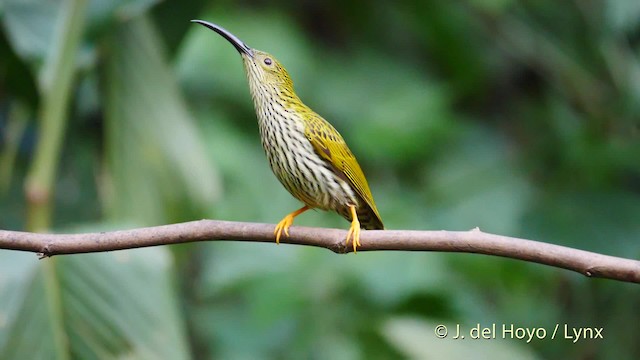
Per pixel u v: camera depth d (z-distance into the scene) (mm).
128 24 11305
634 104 13523
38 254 7359
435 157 13883
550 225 12672
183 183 11227
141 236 7418
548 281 12844
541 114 14820
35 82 10820
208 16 13445
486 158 14156
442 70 15469
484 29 15180
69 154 13273
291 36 13773
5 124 13398
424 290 11492
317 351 11430
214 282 11703
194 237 7461
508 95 15492
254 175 12891
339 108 14055
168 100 11414
